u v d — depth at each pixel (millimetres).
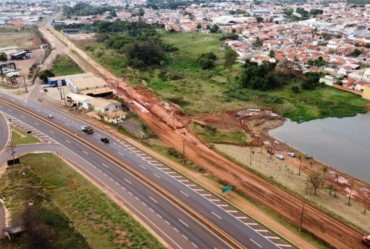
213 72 196375
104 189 81062
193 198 78625
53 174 87312
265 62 187375
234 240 65562
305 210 77688
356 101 156375
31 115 127562
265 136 124688
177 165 94062
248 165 99000
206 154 104562
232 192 82125
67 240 62656
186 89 169125
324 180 94500
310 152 114000
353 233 70938
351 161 108562
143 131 117625
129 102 146375
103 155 97750
